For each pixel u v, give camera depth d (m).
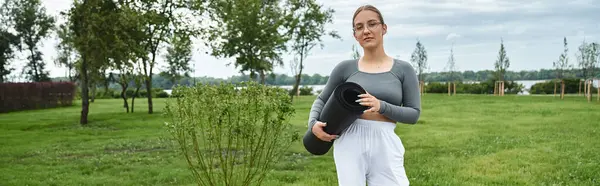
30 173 8.68
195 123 4.96
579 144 10.93
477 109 23.08
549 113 19.86
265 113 4.84
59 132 16.84
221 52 29.98
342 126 3.16
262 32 31.58
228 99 4.86
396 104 3.28
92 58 19.69
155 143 12.67
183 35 26.16
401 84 3.34
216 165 8.00
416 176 7.64
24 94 33.56
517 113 20.33
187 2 25.92
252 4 31.28
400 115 3.15
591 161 8.72
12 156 11.11
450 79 48.75
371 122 3.27
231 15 29.55
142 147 12.09
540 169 8.15
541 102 27.77
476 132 13.88
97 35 19.23
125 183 7.65
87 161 10.02
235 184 5.31
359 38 3.36
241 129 4.91
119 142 13.22
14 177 8.31
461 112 21.56
